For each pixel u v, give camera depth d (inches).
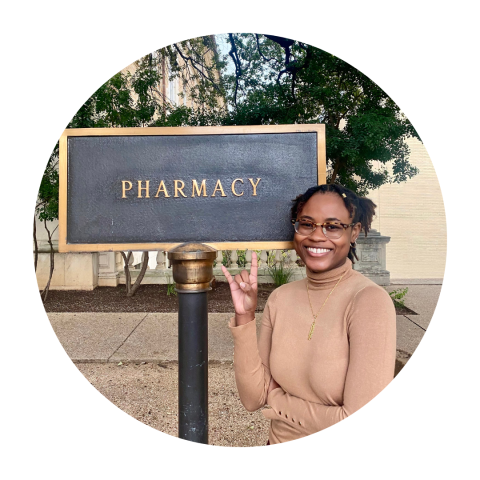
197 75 233.9
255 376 68.7
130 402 138.9
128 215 82.4
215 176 82.3
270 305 72.0
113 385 150.8
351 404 54.9
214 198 82.2
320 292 65.4
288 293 69.7
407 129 191.5
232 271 292.0
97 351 178.1
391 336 56.4
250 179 81.8
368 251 265.3
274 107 201.8
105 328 205.9
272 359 67.0
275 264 285.6
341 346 59.6
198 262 74.1
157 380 155.3
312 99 204.7
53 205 225.8
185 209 82.2
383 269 266.5
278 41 200.8
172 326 209.9
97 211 82.4
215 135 82.3
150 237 82.2
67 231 82.3
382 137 182.5
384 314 56.7
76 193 82.4
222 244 81.5
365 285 61.1
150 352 177.9
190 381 75.1
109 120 214.5
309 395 62.6
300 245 66.0
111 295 264.2
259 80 217.5
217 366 168.4
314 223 64.2
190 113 217.9
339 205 64.0
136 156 82.4
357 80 200.2
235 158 82.3
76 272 273.4
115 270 288.8
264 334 72.0
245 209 82.0
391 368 55.8
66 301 251.0
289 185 81.7
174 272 75.4
